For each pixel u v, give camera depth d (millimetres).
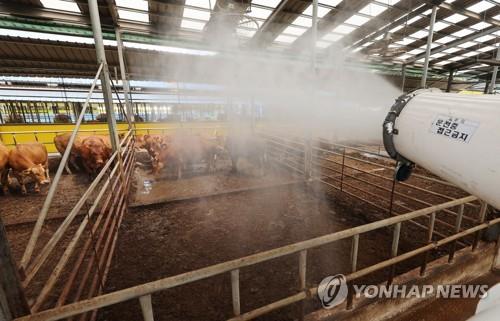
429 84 14125
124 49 7168
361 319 1797
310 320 1651
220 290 2234
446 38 8078
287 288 2244
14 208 4078
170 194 4703
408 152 1234
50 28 5449
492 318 425
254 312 1319
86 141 5367
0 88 7348
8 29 5281
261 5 5676
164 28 6301
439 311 2037
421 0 5609
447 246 2797
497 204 882
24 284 1059
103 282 2268
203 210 3928
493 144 808
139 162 7129
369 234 3150
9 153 4477
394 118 1282
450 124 970
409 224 3391
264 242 3023
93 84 2525
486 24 6898
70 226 3383
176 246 2938
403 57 10211
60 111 10430
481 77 13531
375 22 6660
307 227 3383
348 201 4266
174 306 2057
